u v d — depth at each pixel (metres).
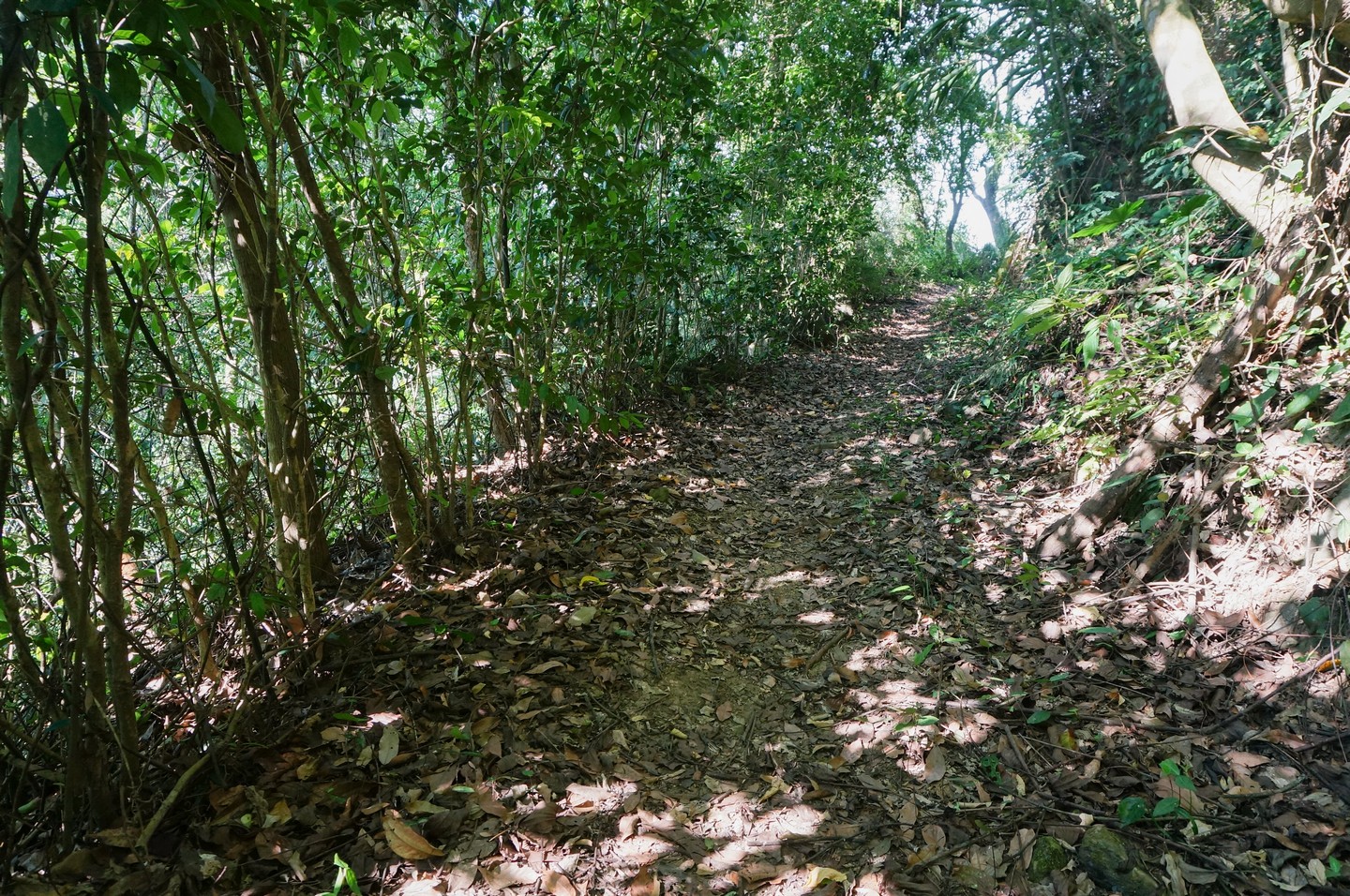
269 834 1.79
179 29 1.51
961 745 2.28
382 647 2.57
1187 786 1.98
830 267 10.30
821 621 3.12
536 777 2.10
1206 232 4.39
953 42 9.45
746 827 2.00
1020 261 8.73
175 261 2.66
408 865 1.76
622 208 4.40
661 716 2.47
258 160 3.03
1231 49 5.40
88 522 1.58
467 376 3.29
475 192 3.62
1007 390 5.46
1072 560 3.21
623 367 5.65
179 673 2.27
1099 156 7.91
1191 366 3.48
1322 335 3.07
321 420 2.63
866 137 10.40
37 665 1.62
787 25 9.33
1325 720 2.10
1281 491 2.67
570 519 3.79
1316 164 2.88
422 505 3.09
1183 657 2.49
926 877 1.81
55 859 1.65
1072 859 1.82
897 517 4.04
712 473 4.97
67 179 1.77
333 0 2.13
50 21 1.31
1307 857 1.75
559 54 3.82
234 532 2.51
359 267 3.42
